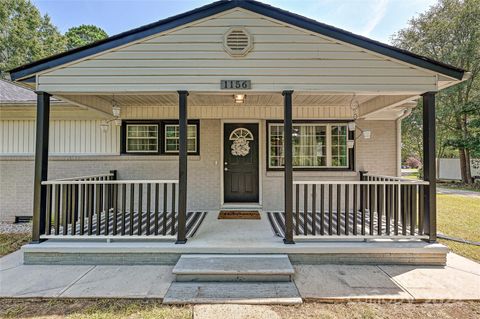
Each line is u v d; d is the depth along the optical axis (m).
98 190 3.93
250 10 3.85
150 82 3.85
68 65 3.84
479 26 13.37
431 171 3.87
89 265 3.68
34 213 3.82
